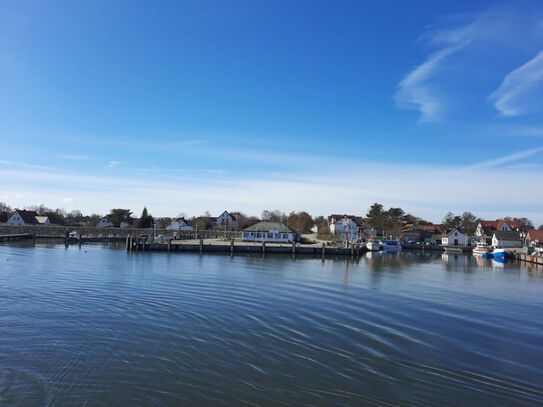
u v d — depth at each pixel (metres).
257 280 40.09
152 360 16.48
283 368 16.17
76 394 13.42
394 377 15.76
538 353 19.36
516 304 31.69
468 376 16.19
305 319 23.92
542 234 117.38
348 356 17.81
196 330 20.83
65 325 21.12
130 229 138.75
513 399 14.31
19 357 16.42
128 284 34.88
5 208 177.12
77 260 56.34
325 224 166.00
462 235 134.50
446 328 23.25
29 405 12.62
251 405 13.13
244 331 20.97
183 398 13.41
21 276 38.00
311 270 52.28
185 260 61.81
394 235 139.62
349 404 13.44
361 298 31.55
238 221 167.50
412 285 40.28
